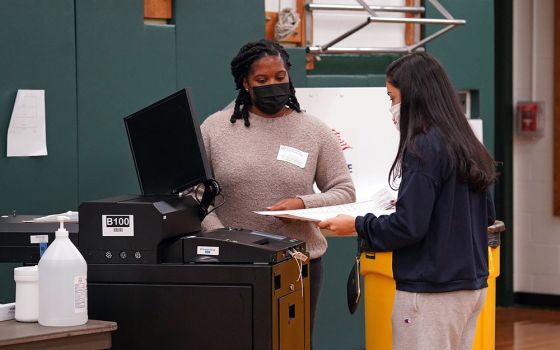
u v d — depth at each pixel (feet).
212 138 10.57
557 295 23.09
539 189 23.13
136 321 8.75
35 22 13.10
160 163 9.55
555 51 22.63
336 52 17.03
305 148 10.55
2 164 12.85
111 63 13.93
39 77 13.15
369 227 8.75
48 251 8.16
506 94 22.90
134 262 8.74
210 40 15.06
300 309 9.29
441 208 8.54
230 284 8.54
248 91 10.54
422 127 8.61
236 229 9.55
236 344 8.54
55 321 8.07
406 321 8.73
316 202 10.20
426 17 18.15
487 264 9.09
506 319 21.80
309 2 17.03
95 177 13.82
